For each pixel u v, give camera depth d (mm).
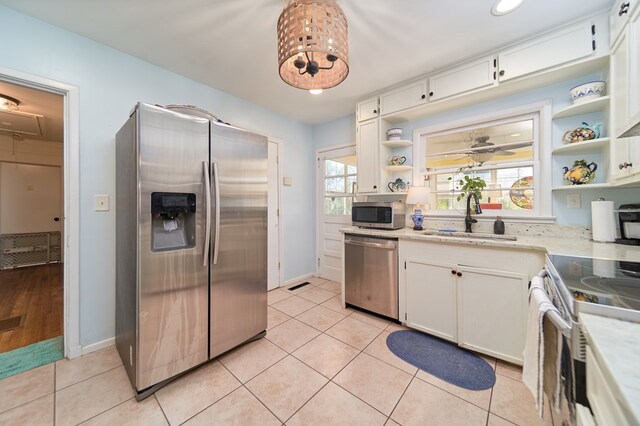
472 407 1367
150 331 1433
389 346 1949
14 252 4242
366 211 2684
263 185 2016
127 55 2029
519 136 2201
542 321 794
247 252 1912
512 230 2164
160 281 1466
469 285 1852
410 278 2174
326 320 2387
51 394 1442
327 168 3740
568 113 1889
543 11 1593
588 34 1642
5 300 2838
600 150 1832
